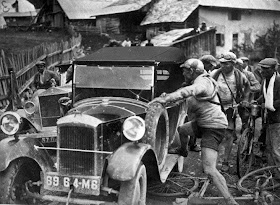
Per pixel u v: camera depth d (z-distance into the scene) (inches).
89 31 1588.3
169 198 222.8
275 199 215.6
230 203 189.0
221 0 1323.8
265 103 240.2
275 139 243.1
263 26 1462.8
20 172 195.9
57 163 184.4
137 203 178.7
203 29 1134.4
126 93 227.3
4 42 1175.0
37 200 207.9
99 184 177.6
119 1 1567.4
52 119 303.4
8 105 431.5
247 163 277.9
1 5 2250.2
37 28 1844.2
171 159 238.1
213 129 195.9
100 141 181.5
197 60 200.8
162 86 247.3
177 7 1290.6
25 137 198.4
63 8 1804.9
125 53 259.1
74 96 235.3
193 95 184.1
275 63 238.1
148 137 201.2
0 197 187.0
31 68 570.3
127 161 173.0
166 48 278.8
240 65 324.8
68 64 300.7
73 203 193.9
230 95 263.3
